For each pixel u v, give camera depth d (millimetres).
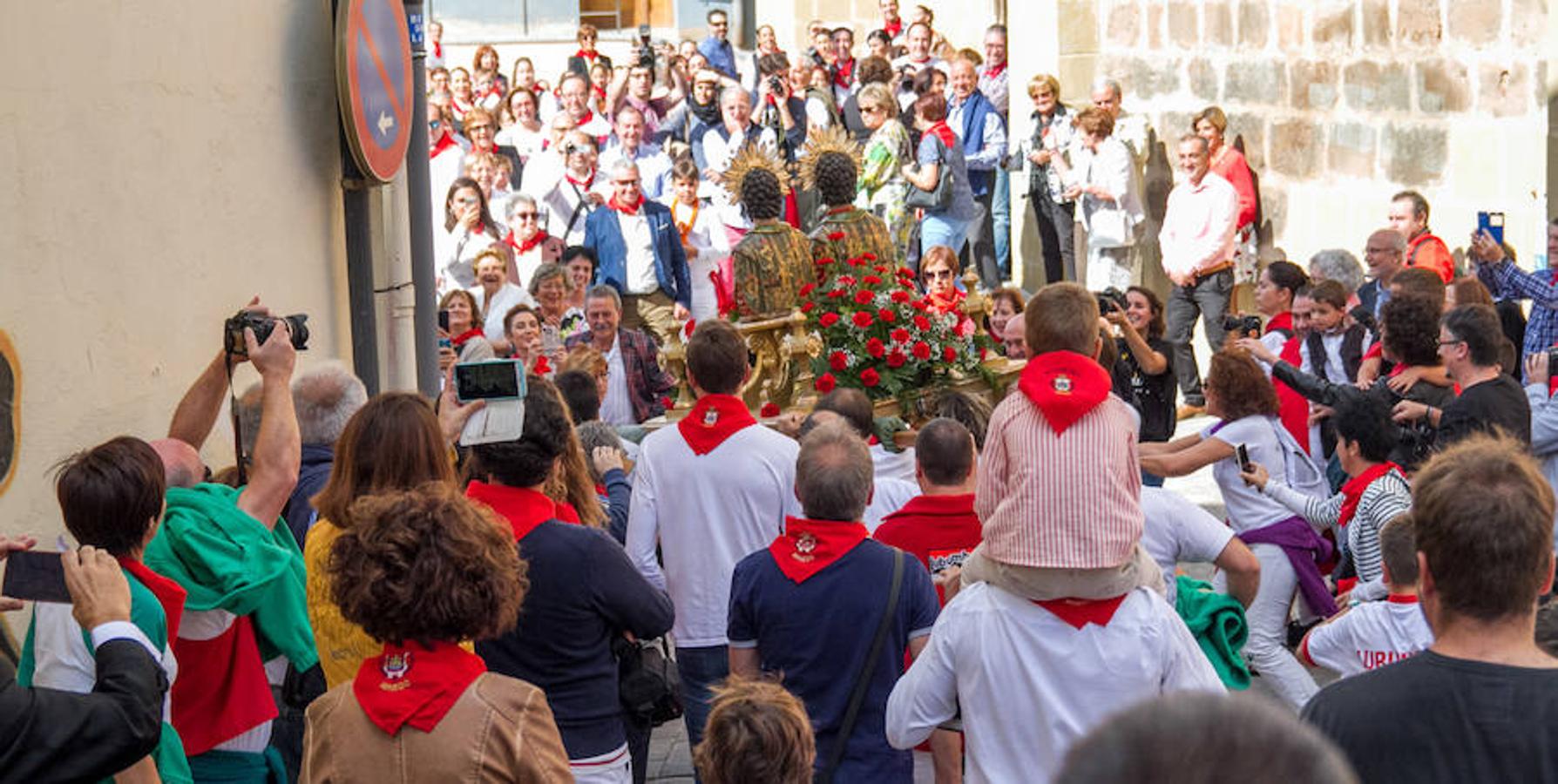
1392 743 3078
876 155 15938
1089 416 4430
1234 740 1477
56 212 5605
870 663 4969
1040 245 16500
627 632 4871
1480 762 3023
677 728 7664
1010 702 4477
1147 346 9594
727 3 25531
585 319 10961
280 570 4676
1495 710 3031
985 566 4555
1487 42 11859
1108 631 4434
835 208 8797
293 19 7746
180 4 6562
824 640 4969
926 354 8328
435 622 3475
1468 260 12086
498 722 3475
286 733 5262
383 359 8852
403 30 8586
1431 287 8906
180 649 4633
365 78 8031
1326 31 13555
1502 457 3195
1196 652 4535
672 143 19484
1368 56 13125
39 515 5461
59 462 5031
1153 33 15297
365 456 4527
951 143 15875
